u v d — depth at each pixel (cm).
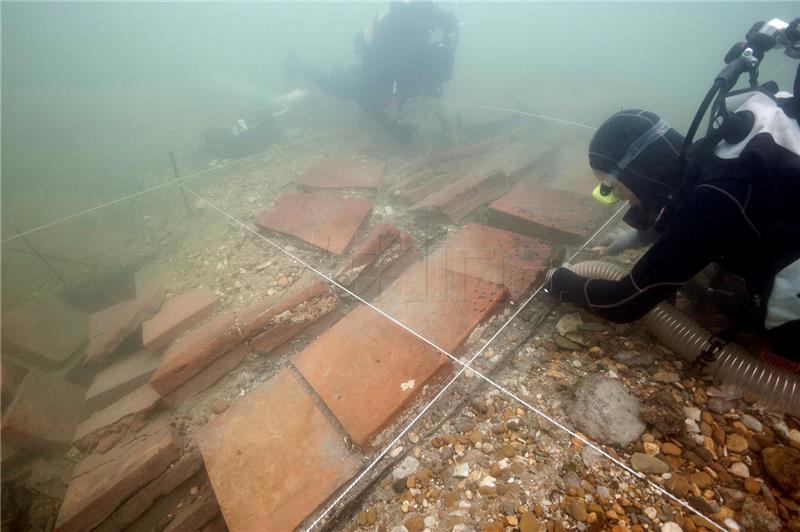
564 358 163
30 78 1659
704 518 107
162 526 134
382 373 157
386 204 324
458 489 123
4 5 1925
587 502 114
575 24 1512
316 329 201
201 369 182
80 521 132
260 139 543
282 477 134
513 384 155
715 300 166
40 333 240
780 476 110
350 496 127
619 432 129
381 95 504
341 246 257
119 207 453
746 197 103
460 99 697
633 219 156
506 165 345
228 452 144
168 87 1202
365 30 509
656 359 154
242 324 189
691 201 113
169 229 368
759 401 133
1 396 197
